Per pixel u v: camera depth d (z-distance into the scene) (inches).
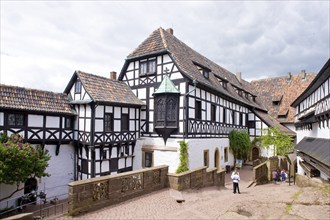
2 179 405.4
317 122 556.1
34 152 460.1
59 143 573.3
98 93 578.2
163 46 652.1
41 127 541.3
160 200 347.6
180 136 597.6
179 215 285.4
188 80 602.2
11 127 492.4
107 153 594.6
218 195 415.5
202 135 663.1
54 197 563.2
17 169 422.3
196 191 427.2
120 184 336.5
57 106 574.2
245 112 1030.4
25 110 504.1
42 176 499.2
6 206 489.7
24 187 522.3
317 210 275.7
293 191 390.0
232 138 844.0
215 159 745.6
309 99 641.0
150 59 676.7
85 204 288.0
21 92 532.7
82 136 576.1
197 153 631.2
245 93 1084.5
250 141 984.3
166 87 610.5
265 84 1411.2
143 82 687.7
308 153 486.9
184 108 598.2
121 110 618.5
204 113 681.6
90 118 556.1
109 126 593.0
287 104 1238.3
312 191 356.8
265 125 1020.5
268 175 768.3
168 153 609.9
